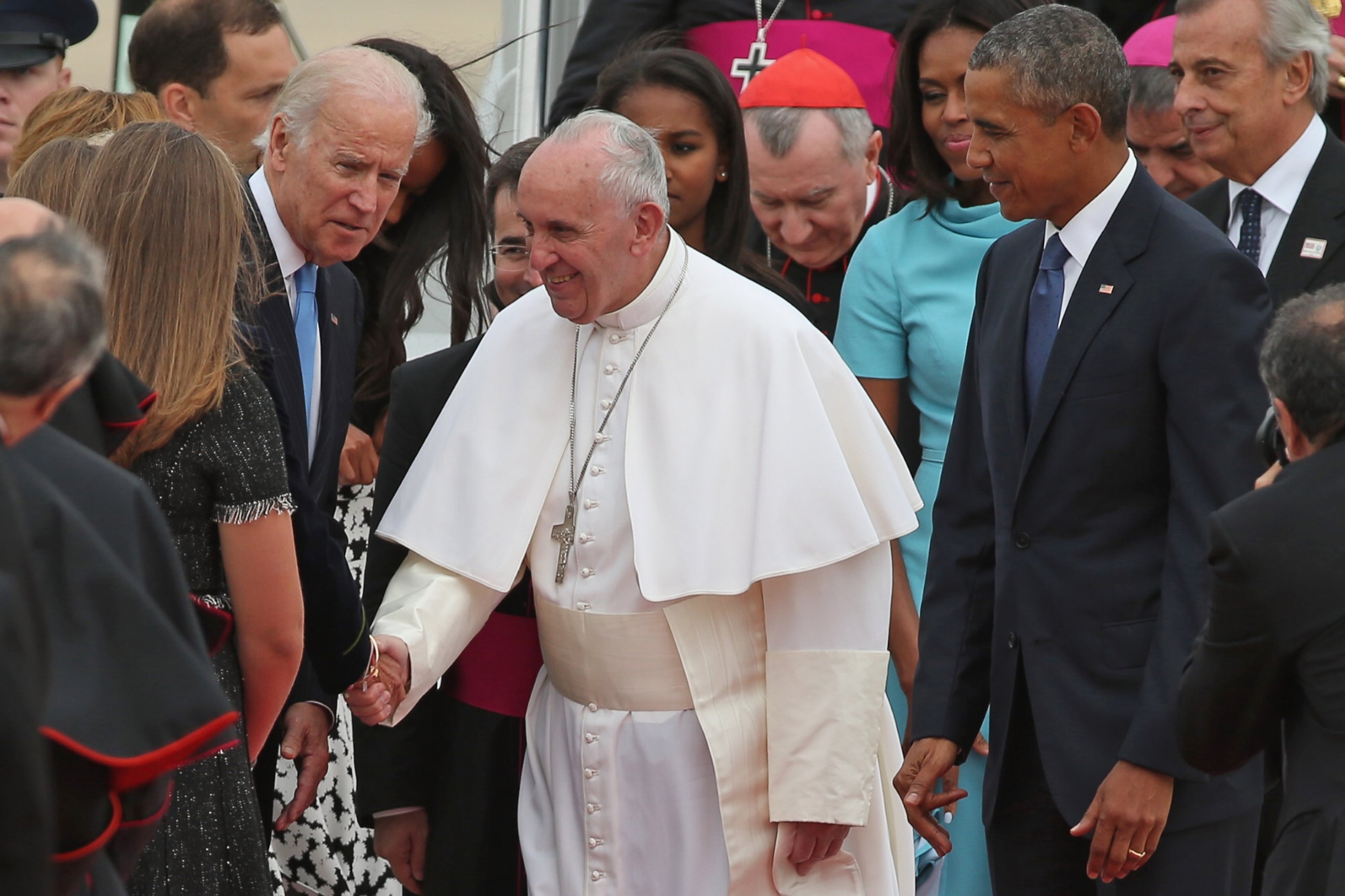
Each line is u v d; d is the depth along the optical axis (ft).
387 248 61.05
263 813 46.52
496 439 45.50
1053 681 45.06
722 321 44.62
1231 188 57.82
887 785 46.50
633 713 43.80
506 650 46.83
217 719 27.12
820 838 43.62
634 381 44.55
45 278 26.11
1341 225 55.42
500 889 47.21
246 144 55.77
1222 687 36.24
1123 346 44.09
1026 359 46.32
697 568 42.55
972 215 57.93
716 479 43.19
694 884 43.39
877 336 59.00
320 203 45.03
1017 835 47.39
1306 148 56.24
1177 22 58.44
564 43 82.33
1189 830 44.09
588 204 41.63
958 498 49.03
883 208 65.46
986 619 48.34
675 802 43.37
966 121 57.31
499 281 53.26
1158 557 44.37
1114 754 44.19
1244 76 55.52
